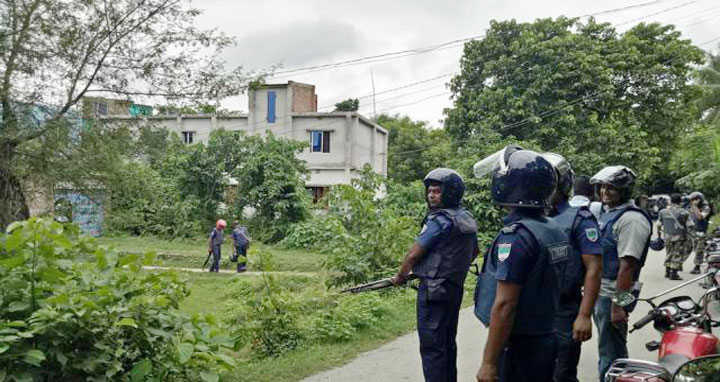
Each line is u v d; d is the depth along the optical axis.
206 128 33.06
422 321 4.33
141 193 13.42
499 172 3.10
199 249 21.03
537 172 2.95
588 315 3.51
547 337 2.88
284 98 31.69
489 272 3.30
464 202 15.77
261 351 6.54
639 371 3.09
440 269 4.29
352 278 9.51
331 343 6.74
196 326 4.67
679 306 4.20
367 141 33.81
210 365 4.85
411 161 38.12
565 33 27.23
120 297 4.29
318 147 31.50
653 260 14.42
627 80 27.45
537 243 2.80
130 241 22.44
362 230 10.16
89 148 11.59
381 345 6.68
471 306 8.95
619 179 4.38
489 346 2.79
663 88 27.19
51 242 4.34
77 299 3.98
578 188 5.30
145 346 4.38
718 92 27.91
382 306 8.10
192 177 25.11
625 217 4.29
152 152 12.95
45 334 3.86
